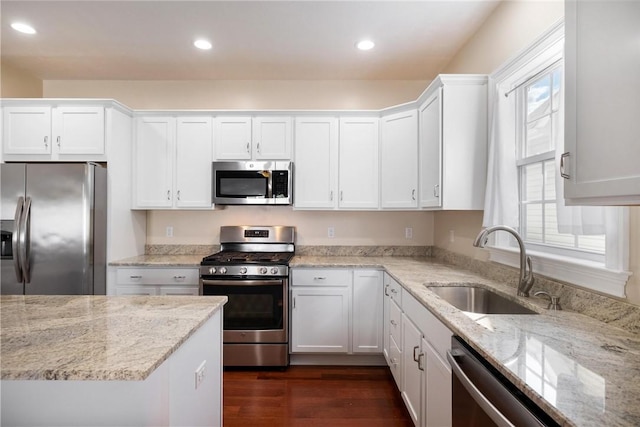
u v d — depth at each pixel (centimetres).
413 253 332
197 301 150
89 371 82
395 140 287
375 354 283
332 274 277
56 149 277
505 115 194
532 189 189
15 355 91
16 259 240
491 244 209
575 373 85
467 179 219
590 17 92
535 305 149
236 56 287
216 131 304
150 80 336
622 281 121
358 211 334
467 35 253
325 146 303
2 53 282
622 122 82
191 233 334
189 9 223
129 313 131
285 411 215
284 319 272
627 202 83
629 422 65
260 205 319
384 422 204
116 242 284
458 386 121
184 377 112
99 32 250
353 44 267
